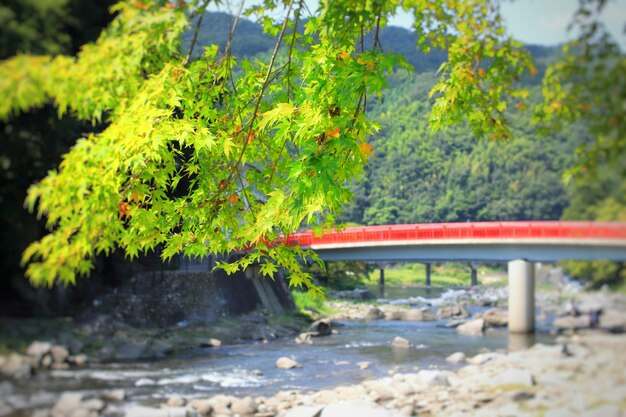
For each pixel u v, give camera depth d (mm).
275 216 4461
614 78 4547
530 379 6336
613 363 5855
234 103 5215
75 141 4719
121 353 7855
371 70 4113
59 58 3545
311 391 8891
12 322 5117
